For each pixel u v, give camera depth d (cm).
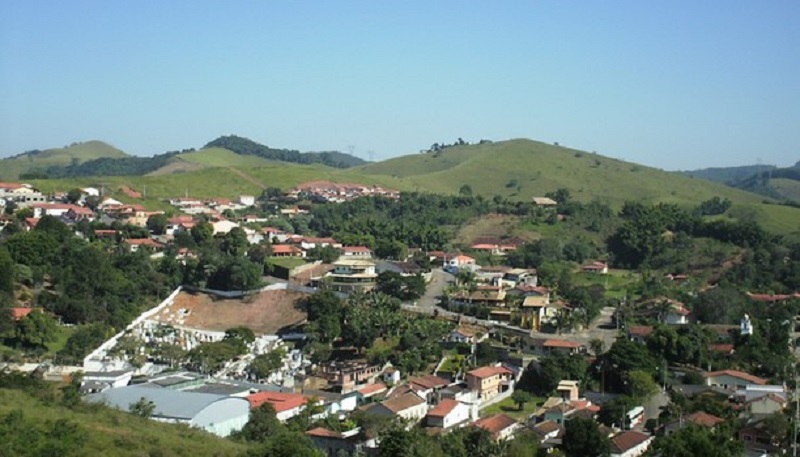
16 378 13575
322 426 14762
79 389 15550
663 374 18325
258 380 19038
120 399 15075
